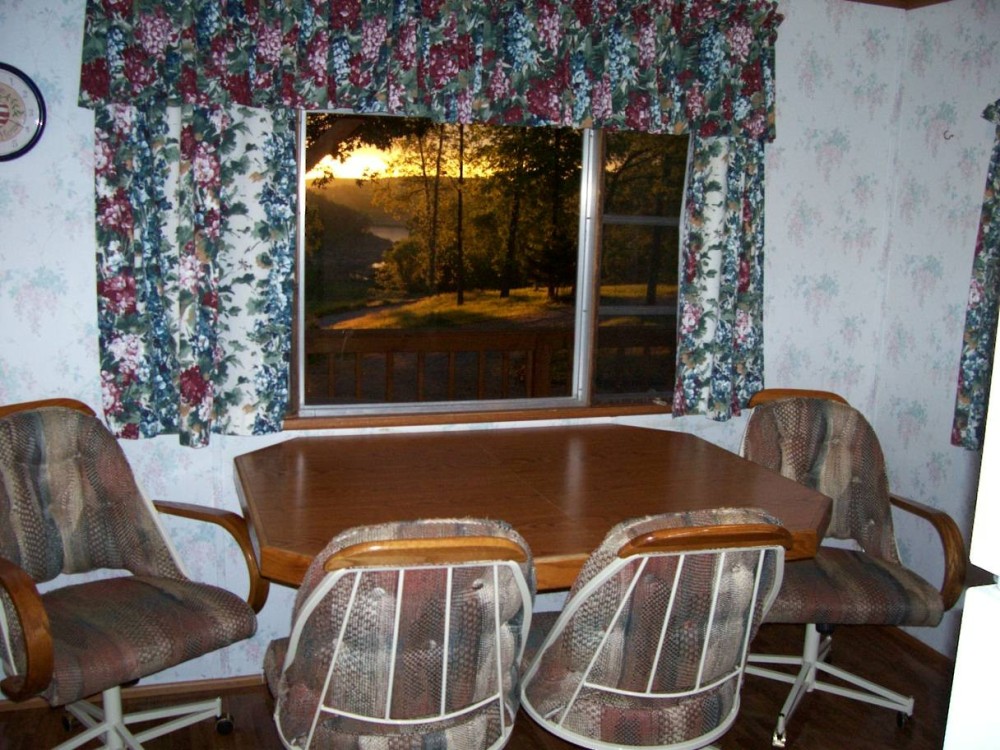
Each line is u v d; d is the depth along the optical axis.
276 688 1.60
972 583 2.74
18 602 1.56
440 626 1.34
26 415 2.00
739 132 2.65
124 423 2.28
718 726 1.62
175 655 1.82
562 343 3.44
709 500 1.98
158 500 2.29
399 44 2.32
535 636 1.88
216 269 2.29
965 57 2.73
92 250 2.28
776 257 2.96
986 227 2.51
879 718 2.50
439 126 3.26
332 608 1.32
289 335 2.39
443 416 2.62
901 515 3.04
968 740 0.66
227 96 2.21
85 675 1.69
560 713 1.59
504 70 2.43
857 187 3.01
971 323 2.57
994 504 0.62
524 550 1.34
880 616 2.16
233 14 2.20
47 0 2.15
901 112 2.99
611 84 2.52
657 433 2.64
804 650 2.55
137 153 2.19
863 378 3.15
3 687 1.62
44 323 2.28
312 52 2.25
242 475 2.08
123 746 2.03
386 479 2.08
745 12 2.59
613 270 2.85
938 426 2.88
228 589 2.54
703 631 1.50
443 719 1.43
